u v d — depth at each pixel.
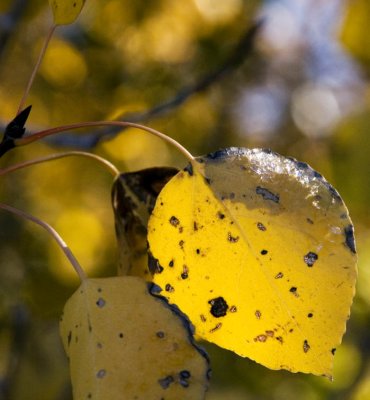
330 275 0.32
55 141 0.54
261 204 0.32
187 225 0.32
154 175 0.37
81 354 0.31
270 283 0.32
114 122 0.34
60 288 0.69
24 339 0.69
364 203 0.62
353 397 0.67
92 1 0.74
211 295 0.32
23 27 0.73
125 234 0.37
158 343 0.31
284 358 0.32
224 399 0.68
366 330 0.67
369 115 0.63
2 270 0.69
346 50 0.64
